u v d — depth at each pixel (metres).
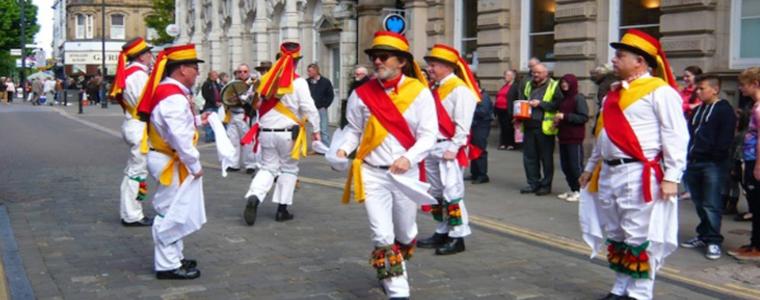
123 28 69.81
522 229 8.52
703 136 7.26
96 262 6.93
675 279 6.57
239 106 10.67
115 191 10.94
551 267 6.93
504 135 16.02
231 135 13.16
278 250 7.46
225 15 32.84
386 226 5.61
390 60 5.60
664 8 12.59
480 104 11.54
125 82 8.15
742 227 8.59
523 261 7.13
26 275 6.46
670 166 5.29
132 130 8.24
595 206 5.87
